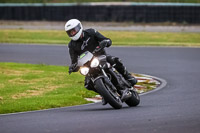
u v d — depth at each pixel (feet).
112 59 85.87
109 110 83.41
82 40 83.35
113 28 389.19
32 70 160.97
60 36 336.49
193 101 94.58
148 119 69.36
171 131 59.31
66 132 60.18
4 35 339.36
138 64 181.27
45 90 117.91
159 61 191.52
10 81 134.31
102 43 81.35
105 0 555.28
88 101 103.14
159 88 122.31
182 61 191.93
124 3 524.11
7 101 101.04
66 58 203.51
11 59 199.62
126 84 87.66
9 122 72.13
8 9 495.82
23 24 450.30
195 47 257.96
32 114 82.64
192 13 433.07
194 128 61.11
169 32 363.76
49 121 70.44
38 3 569.64
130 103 89.97
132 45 268.41
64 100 101.45
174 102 94.32
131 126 63.31
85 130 61.00
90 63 81.25
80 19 461.37
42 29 396.37
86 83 85.46
